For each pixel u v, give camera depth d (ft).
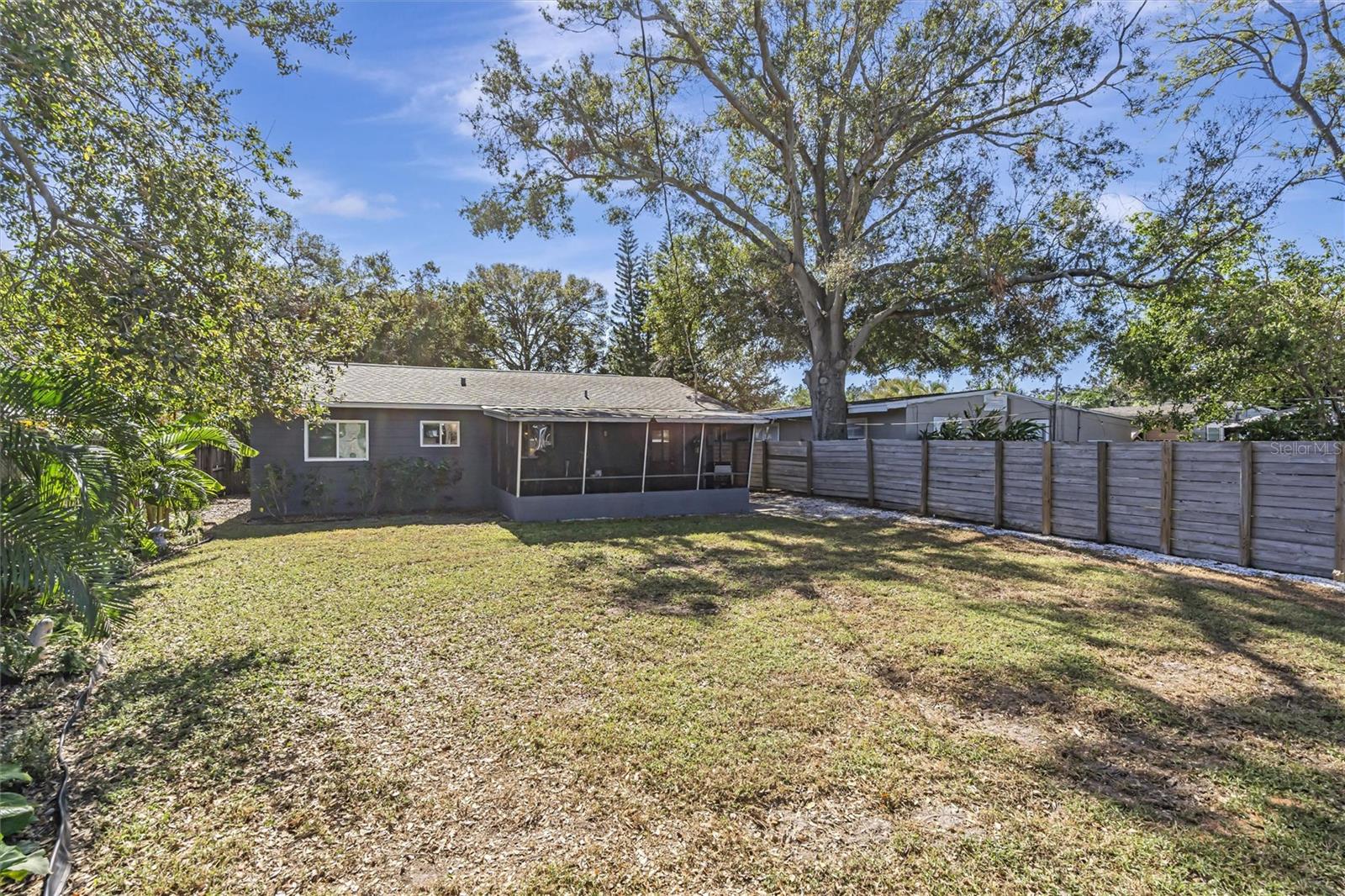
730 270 68.85
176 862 8.72
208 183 16.80
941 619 19.94
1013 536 35.73
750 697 14.11
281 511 43.32
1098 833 9.37
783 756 11.53
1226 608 21.03
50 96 14.07
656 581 24.85
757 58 56.34
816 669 15.75
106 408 14.34
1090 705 13.73
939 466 43.37
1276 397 40.50
